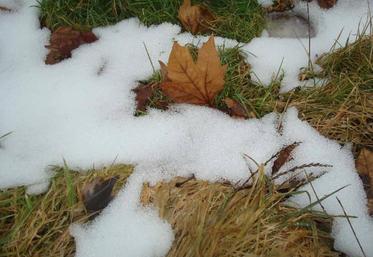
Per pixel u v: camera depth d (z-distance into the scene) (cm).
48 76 56
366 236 45
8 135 51
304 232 45
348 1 62
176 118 52
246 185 47
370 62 54
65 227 46
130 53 58
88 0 59
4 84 55
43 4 59
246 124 51
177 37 59
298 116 52
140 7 60
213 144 50
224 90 53
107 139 50
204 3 60
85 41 58
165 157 49
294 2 62
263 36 60
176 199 47
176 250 44
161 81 52
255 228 45
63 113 53
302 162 49
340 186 47
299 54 58
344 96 53
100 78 55
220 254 43
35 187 48
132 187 48
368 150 49
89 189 47
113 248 44
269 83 55
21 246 44
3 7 61
